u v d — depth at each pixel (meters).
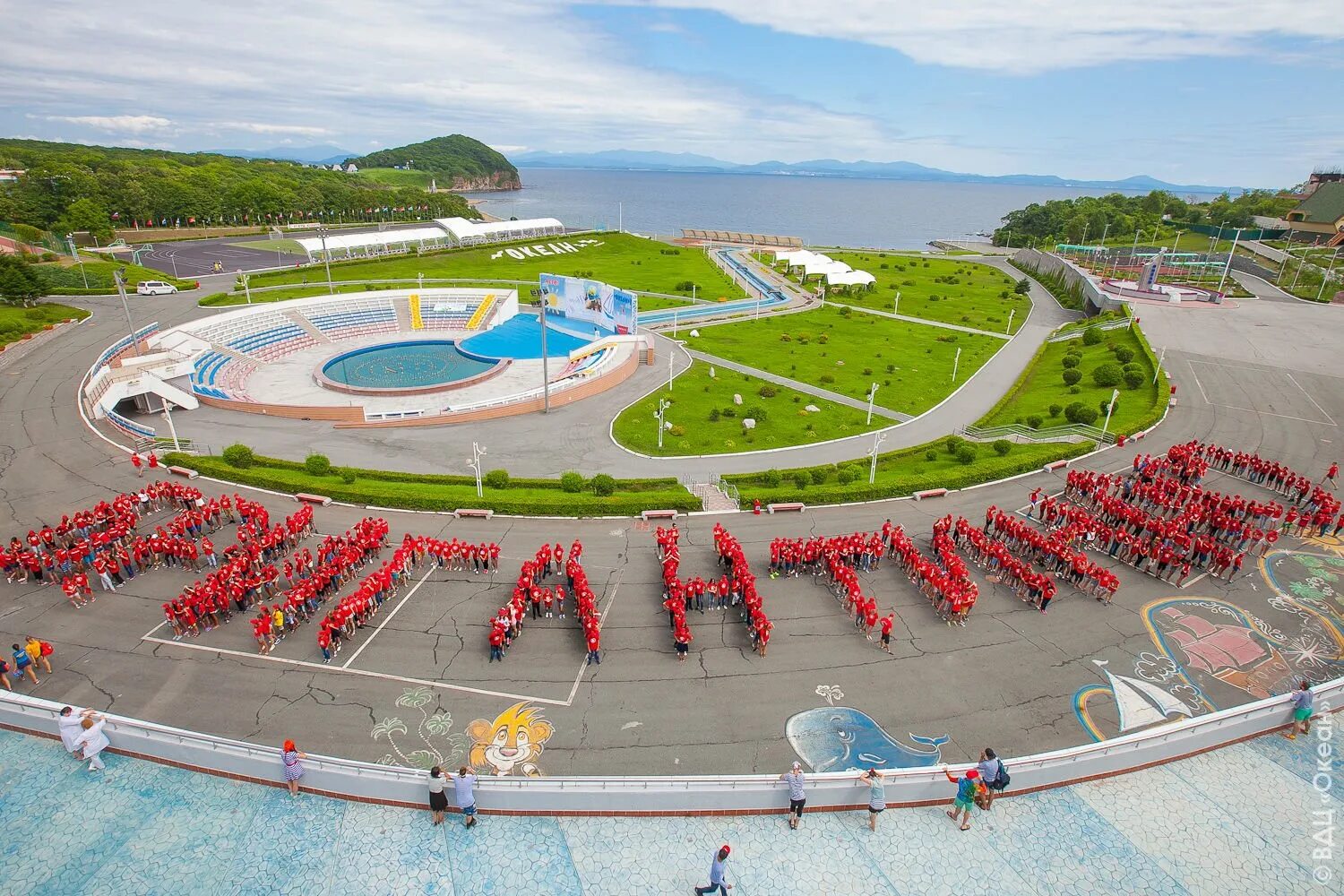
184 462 49.25
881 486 48.25
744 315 110.00
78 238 139.00
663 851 20.53
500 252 150.88
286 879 19.36
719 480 50.94
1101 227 180.88
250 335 83.25
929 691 29.83
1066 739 27.34
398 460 54.69
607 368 75.38
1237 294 109.81
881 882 19.67
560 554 37.94
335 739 26.61
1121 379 70.06
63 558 35.31
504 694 29.27
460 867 19.86
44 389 61.62
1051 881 19.77
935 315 113.00
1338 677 30.75
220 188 175.25
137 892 18.84
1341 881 19.86
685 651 31.67
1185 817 21.80
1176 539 38.94
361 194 198.88
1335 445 55.12
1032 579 35.53
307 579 35.12
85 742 22.31
